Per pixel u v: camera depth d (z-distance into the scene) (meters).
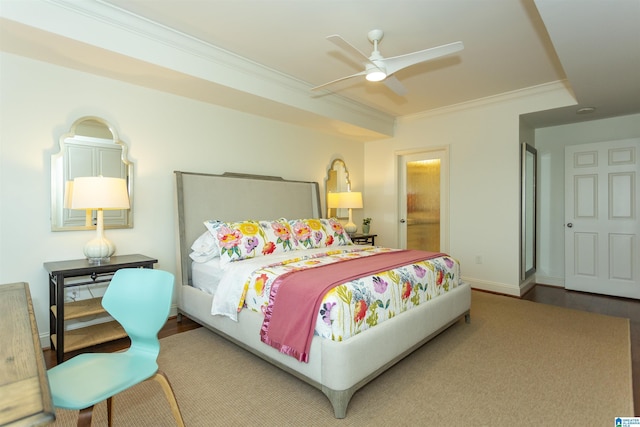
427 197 5.12
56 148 2.71
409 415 1.82
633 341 2.79
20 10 2.08
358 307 2.02
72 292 2.82
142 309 1.60
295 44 2.91
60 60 2.61
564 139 4.73
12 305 1.39
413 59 2.43
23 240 2.56
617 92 3.38
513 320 3.29
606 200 4.30
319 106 4.10
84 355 1.55
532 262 4.89
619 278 4.21
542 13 2.01
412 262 2.72
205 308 2.86
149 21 2.54
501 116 4.29
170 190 3.40
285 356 2.10
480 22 2.56
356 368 1.88
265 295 2.30
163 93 3.32
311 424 1.76
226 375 2.25
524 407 1.88
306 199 4.57
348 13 2.44
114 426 1.72
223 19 2.53
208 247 3.15
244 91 3.31
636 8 1.94
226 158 3.85
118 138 3.03
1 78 2.46
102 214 2.74
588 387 2.07
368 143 5.77
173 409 1.45
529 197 4.66
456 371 2.29
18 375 0.87
